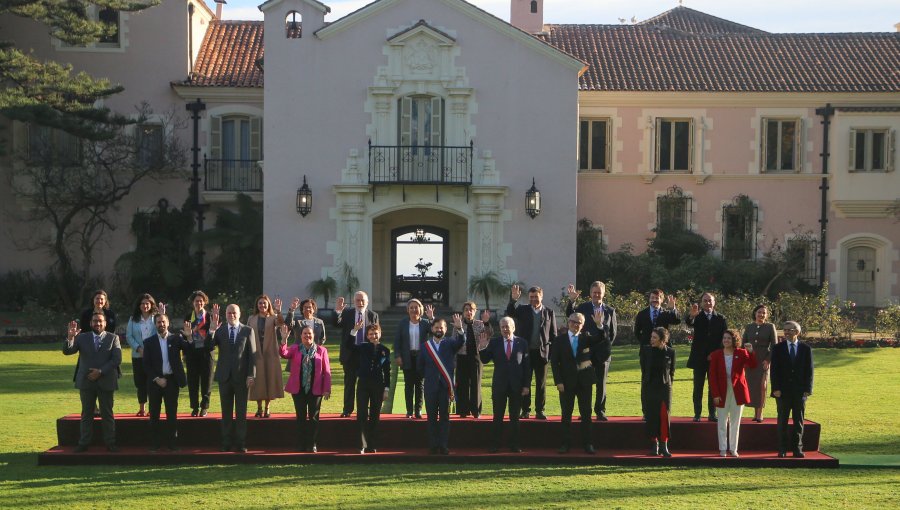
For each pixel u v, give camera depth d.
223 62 29.11
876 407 14.96
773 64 30.19
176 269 26.17
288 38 25.12
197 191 27.84
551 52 25.17
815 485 10.81
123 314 25.31
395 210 25.34
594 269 27.39
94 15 27.66
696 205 29.39
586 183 29.42
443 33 25.06
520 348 12.35
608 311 12.84
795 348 11.97
